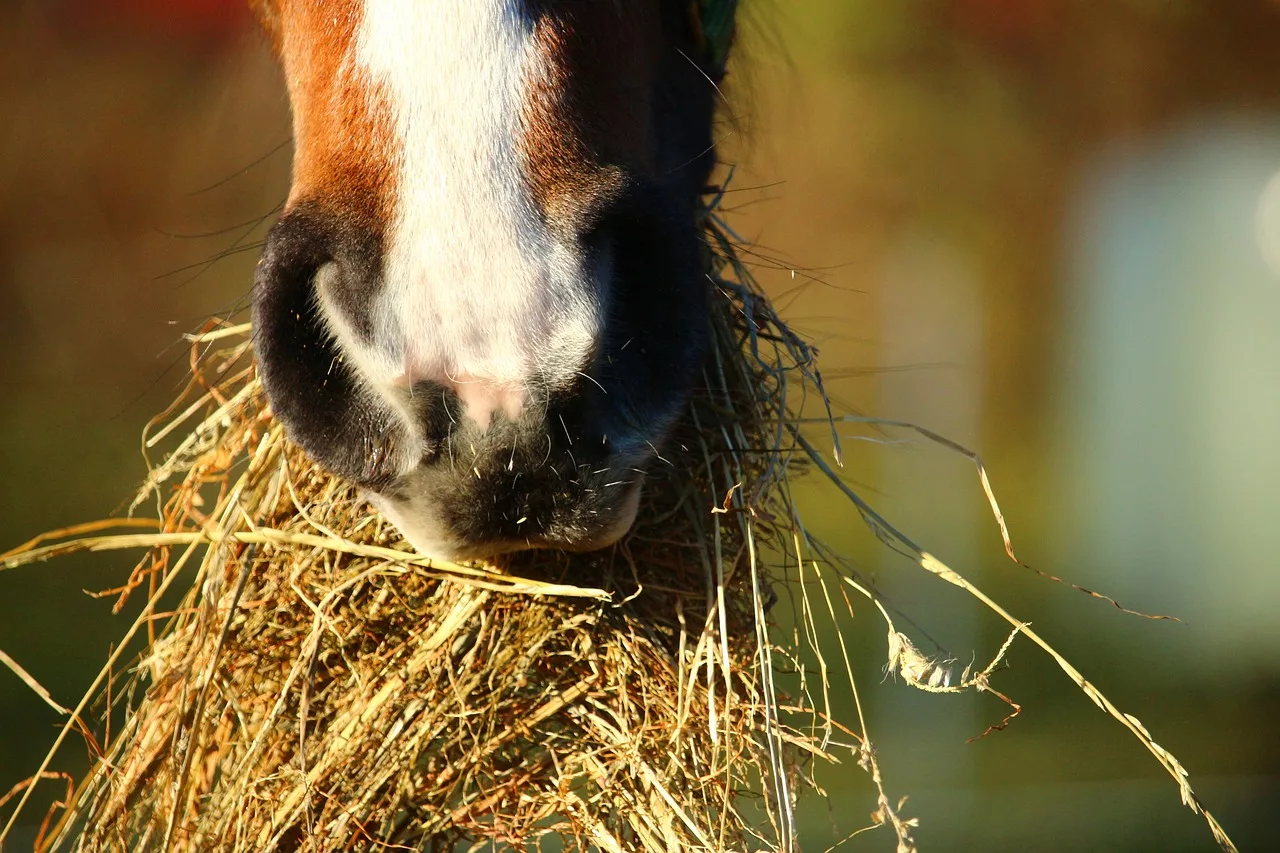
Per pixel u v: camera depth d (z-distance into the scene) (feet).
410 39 9.42
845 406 13.99
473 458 8.95
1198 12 36.83
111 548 11.93
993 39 38.55
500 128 9.30
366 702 11.22
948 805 26.76
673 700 11.22
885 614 11.11
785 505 12.11
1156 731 32.45
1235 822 26.13
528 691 11.48
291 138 14.38
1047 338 55.16
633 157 10.26
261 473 12.21
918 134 41.65
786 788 10.48
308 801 10.50
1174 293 47.42
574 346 8.96
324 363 9.43
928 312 51.67
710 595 11.08
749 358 12.55
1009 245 51.62
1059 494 52.13
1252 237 45.24
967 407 45.52
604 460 9.27
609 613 11.38
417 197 9.12
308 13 9.80
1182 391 46.44
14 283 53.62
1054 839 24.86
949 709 32.40
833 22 37.40
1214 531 43.91
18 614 37.37
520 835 11.07
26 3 44.39
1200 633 40.88
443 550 9.38
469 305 8.87
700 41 12.91
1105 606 41.86
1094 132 42.86
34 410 55.31
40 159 48.37
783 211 46.06
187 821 11.32
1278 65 37.83
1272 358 44.27
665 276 9.78
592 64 9.88
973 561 41.24
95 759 13.33
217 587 11.54
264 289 9.38
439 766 11.33
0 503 45.96
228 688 11.37
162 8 40.78
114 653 11.71
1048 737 31.71
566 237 9.20
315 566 11.73
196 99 40.14
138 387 54.85
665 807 10.83
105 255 52.03
